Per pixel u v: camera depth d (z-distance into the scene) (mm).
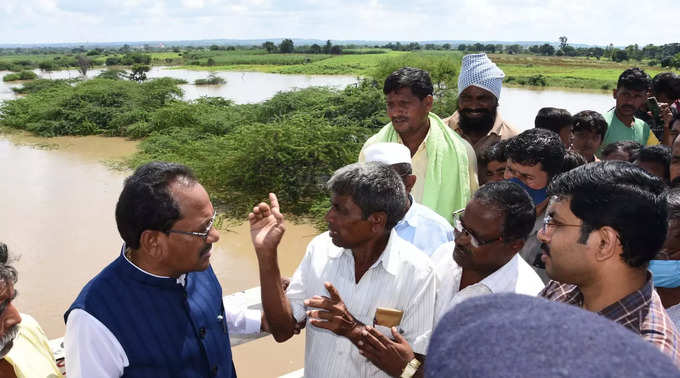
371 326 2154
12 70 74625
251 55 108312
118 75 41219
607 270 1560
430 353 709
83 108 20516
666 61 48875
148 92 22938
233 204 10703
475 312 717
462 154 3457
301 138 10867
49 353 2180
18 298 6629
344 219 2043
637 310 1511
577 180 1567
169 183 1784
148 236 1794
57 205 10750
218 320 2125
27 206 10633
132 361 1801
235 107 18797
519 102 30469
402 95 3293
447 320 738
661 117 4992
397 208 2076
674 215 2146
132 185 1781
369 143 3707
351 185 2008
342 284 2232
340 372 2205
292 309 2352
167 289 1903
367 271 2182
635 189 1484
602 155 4230
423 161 3506
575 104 29828
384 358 1987
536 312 667
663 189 1545
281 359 5316
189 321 1953
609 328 632
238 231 9289
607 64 79812
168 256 1838
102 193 11711
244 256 8188
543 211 2820
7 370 1965
